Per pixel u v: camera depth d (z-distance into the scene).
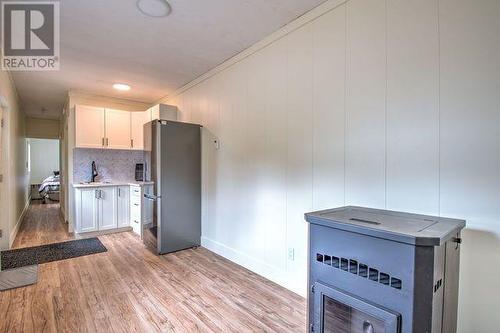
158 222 3.37
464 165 1.43
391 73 1.73
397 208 1.69
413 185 1.62
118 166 4.96
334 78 2.06
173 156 3.48
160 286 2.48
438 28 1.53
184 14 2.23
